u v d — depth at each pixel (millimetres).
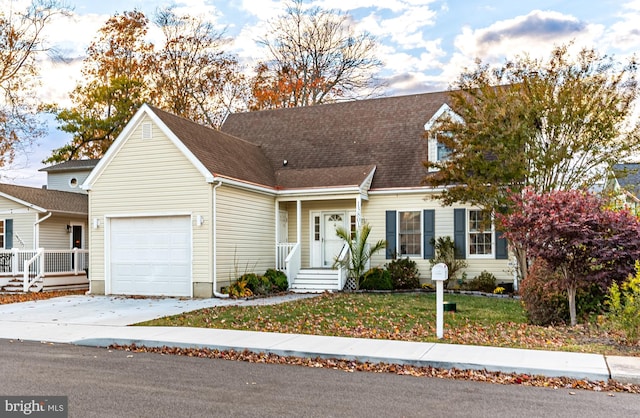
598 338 10438
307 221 22875
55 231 26312
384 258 21719
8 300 18250
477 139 17906
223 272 18234
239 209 19250
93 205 19453
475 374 8219
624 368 8039
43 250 22125
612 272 11328
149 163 18609
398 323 12578
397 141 23500
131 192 18859
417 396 7074
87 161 33250
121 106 39719
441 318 10672
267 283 19078
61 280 22891
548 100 17672
